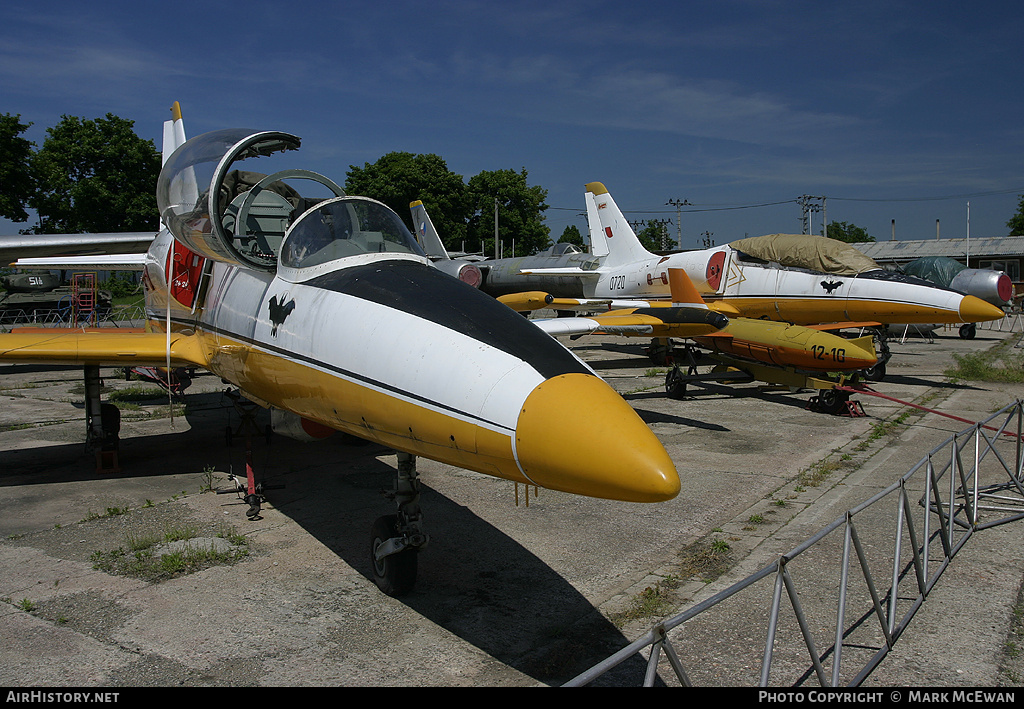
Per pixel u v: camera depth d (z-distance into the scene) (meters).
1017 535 5.47
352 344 4.02
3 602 4.35
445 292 4.06
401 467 4.30
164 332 8.34
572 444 2.89
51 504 6.41
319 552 5.21
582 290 22.59
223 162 5.24
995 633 3.92
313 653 3.72
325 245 4.84
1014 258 40.75
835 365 10.37
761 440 8.94
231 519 5.98
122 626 4.03
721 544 5.27
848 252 14.08
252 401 6.90
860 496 6.50
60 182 48.66
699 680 3.43
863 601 4.34
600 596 4.45
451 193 50.66
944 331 26.59
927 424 9.84
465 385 3.35
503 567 4.92
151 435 9.43
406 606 4.30
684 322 10.04
